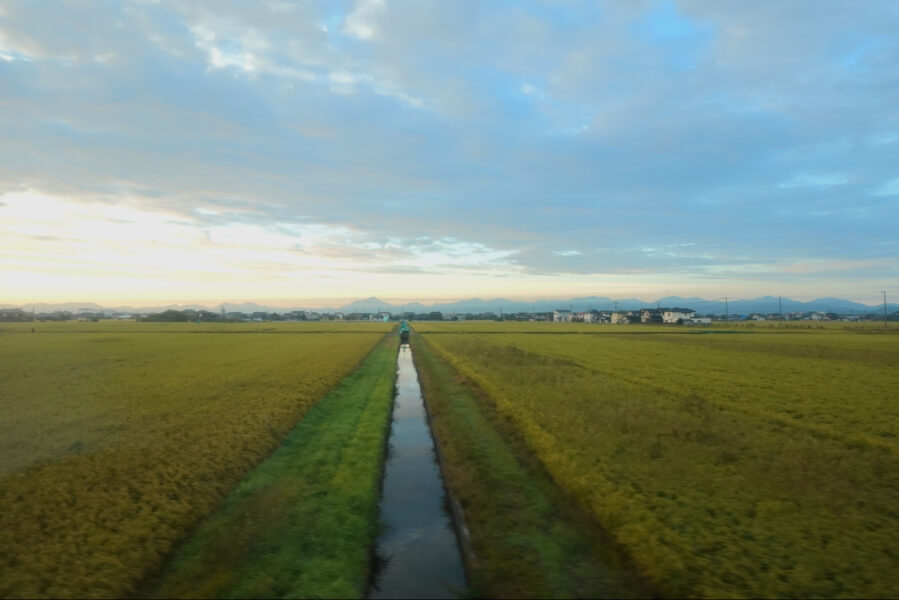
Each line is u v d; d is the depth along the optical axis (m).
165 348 48.34
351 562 7.45
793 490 9.81
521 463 12.24
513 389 21.89
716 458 11.90
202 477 10.58
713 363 34.09
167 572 7.04
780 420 16.05
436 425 16.67
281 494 10.05
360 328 113.25
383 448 13.95
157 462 11.54
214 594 6.44
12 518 8.48
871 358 38.41
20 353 42.34
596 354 41.31
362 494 10.15
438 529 9.02
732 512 8.75
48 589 6.43
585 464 11.34
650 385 23.25
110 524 8.18
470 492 10.30
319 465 12.08
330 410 19.02
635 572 7.08
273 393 20.94
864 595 6.22
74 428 14.87
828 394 21.25
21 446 12.95
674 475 10.66
